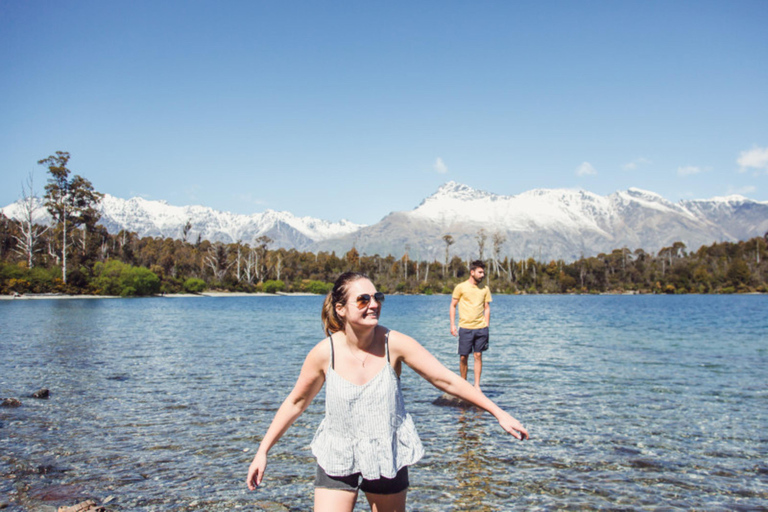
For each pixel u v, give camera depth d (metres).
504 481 5.55
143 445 6.84
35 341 20.03
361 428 3.21
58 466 6.05
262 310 52.91
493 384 11.38
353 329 3.26
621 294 154.12
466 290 10.39
